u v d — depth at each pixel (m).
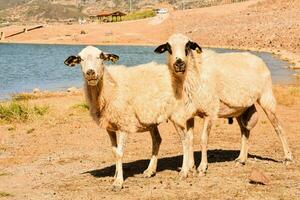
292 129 16.02
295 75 38.25
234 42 86.44
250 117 11.27
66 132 16.44
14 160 12.56
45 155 13.07
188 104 10.06
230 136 15.11
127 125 9.63
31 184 10.22
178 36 9.73
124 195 9.13
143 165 11.55
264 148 13.24
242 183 9.67
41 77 43.09
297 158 11.81
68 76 43.66
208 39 93.69
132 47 90.75
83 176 10.73
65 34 121.44
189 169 10.41
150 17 139.62
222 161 11.73
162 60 55.47
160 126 17.03
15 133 16.42
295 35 77.69
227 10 119.12
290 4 108.94
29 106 21.33
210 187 9.45
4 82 39.25
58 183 10.19
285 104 21.88
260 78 11.05
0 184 10.27
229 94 10.54
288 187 9.37
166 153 12.88
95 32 116.62
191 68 9.96
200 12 121.75
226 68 10.55
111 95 9.41
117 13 146.25
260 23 95.69
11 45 105.81
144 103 9.65
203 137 10.39
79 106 21.50
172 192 9.20
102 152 13.26
